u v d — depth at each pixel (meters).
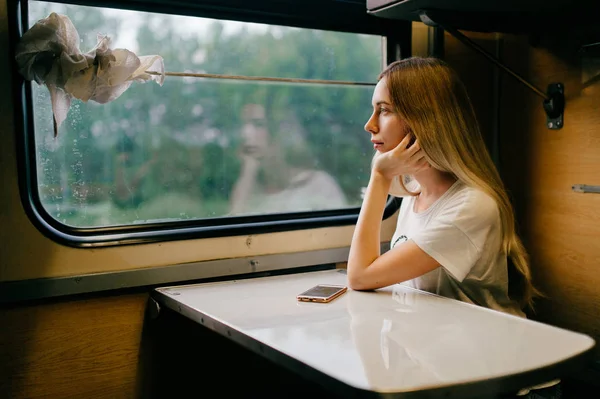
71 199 1.76
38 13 1.67
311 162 2.24
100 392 1.81
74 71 1.61
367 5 1.87
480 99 2.38
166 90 1.94
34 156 1.68
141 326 1.85
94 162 1.80
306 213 2.13
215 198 2.07
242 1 1.90
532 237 2.30
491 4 1.76
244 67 2.06
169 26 1.89
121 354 1.83
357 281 1.58
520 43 2.29
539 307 2.28
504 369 0.97
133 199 1.89
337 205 2.23
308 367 1.00
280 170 2.20
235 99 2.11
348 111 2.27
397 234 1.83
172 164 1.98
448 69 1.63
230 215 2.03
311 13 2.02
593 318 2.06
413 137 1.66
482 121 2.40
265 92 2.16
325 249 2.11
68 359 1.76
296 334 1.19
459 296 1.63
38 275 1.69
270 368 2.06
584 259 2.08
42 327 1.72
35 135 1.69
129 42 1.81
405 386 0.89
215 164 2.08
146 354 1.86
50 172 1.72
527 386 0.97
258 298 1.57
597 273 2.04
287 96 2.19
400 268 1.52
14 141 1.64
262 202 2.12
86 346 1.78
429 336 1.16
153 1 1.78
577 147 2.07
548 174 2.20
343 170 2.28
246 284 1.79
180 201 1.98
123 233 1.81
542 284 2.27
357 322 1.28
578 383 2.04
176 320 1.89
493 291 1.65
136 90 1.88
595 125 2.00
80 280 1.73
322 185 2.25
